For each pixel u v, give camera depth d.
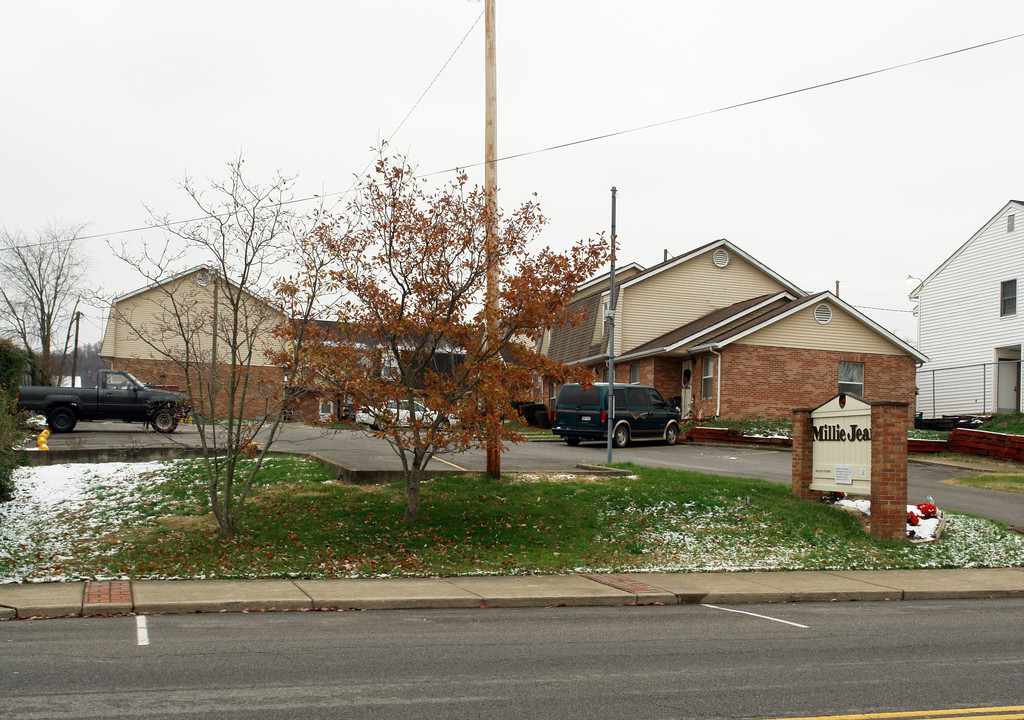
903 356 34.81
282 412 13.35
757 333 33.16
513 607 10.47
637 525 14.45
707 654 8.00
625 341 38.00
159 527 13.21
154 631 8.52
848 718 6.06
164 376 18.34
